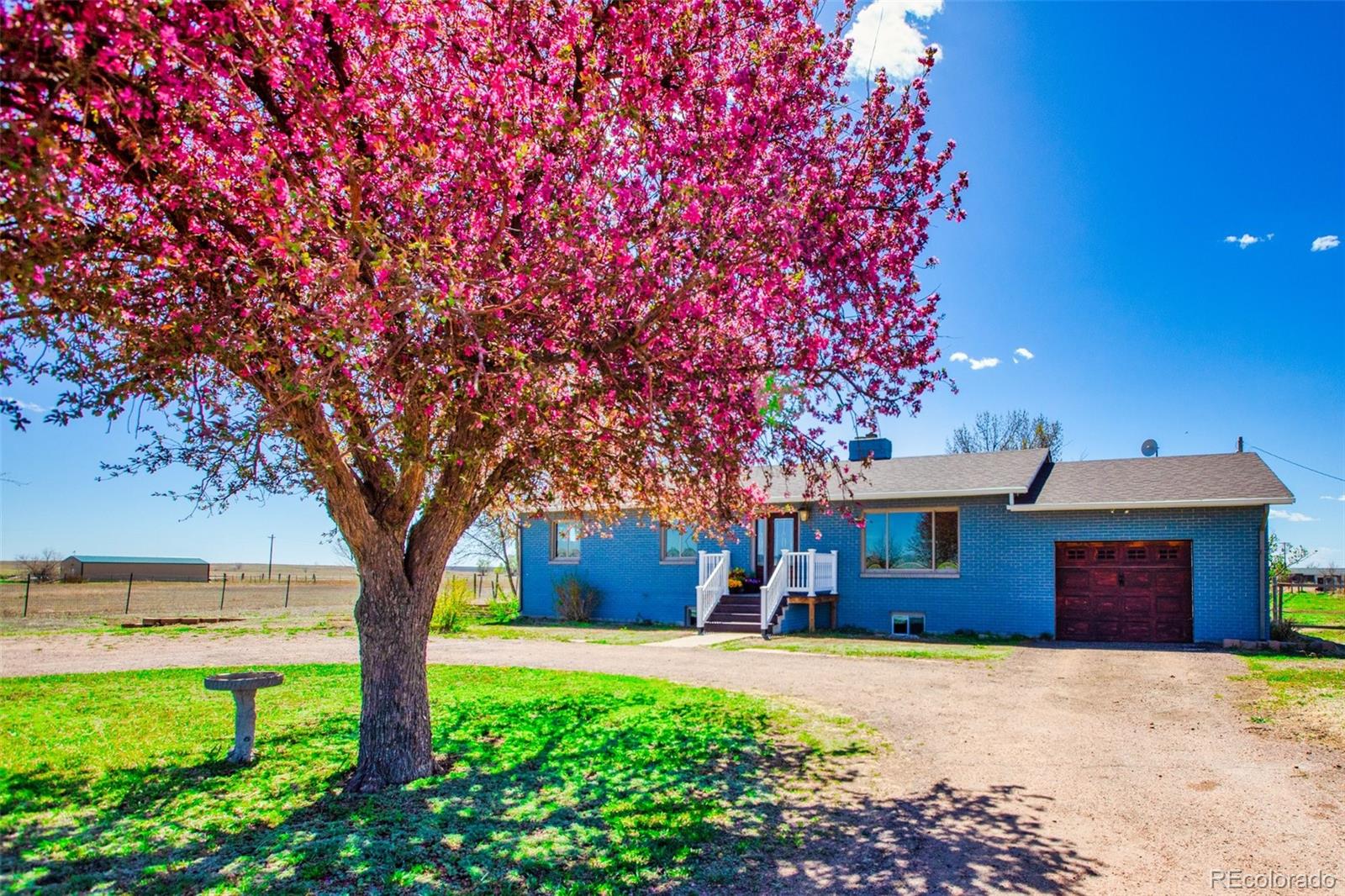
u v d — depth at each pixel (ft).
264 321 17.28
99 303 15.49
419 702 22.91
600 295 17.72
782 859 17.02
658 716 30.91
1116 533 58.44
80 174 15.02
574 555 81.15
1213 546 55.52
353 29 16.78
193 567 250.57
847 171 19.93
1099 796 21.21
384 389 18.74
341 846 17.08
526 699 34.32
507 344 17.28
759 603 67.26
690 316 18.15
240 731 23.71
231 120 16.11
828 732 28.53
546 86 18.10
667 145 18.12
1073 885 15.75
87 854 16.38
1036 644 56.70
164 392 16.89
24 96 12.79
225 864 16.11
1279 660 46.26
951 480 65.72
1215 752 25.52
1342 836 18.22
